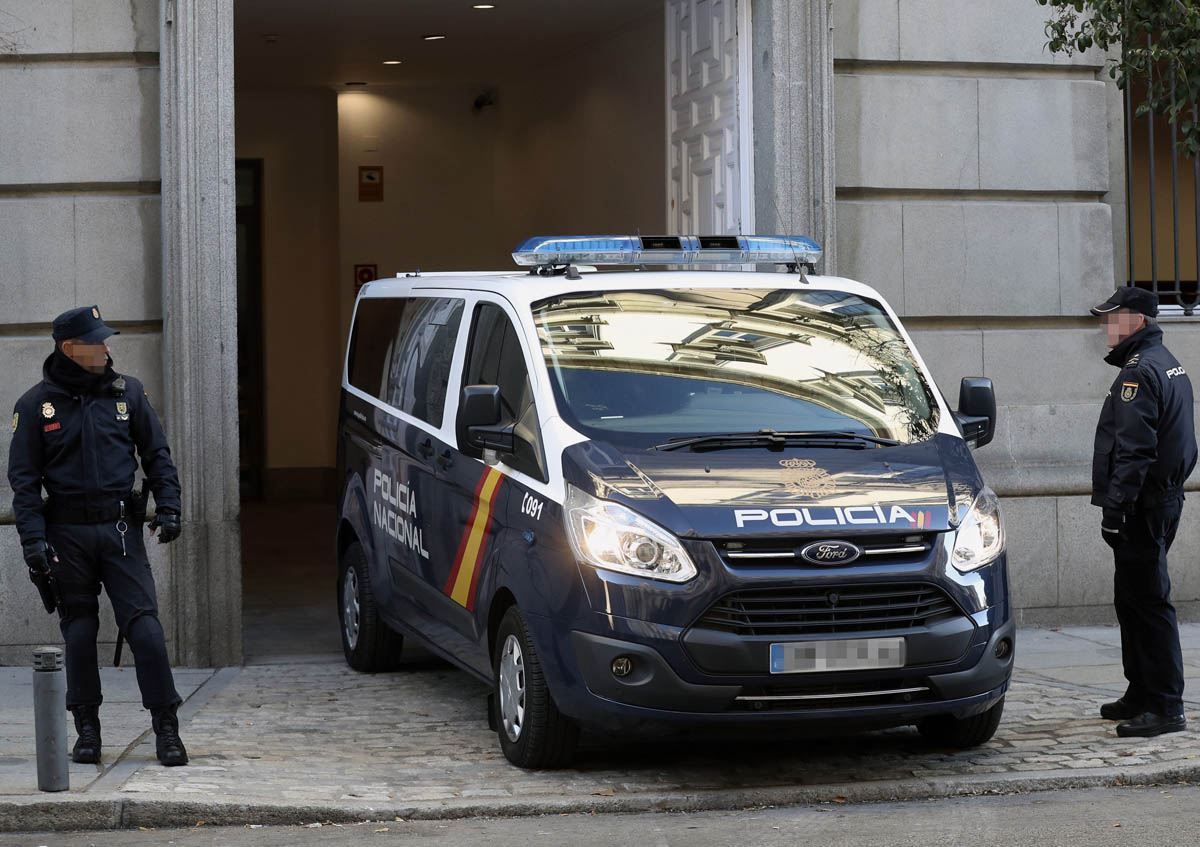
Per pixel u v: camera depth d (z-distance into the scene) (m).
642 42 13.66
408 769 6.67
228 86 9.17
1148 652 7.18
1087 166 10.68
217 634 9.24
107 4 9.29
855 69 10.38
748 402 6.82
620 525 6.09
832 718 6.07
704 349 7.04
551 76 16.20
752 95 10.37
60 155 9.33
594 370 6.85
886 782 6.36
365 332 9.44
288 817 5.95
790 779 6.47
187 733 7.38
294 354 18.56
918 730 7.33
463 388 7.27
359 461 9.01
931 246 10.45
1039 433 10.49
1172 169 10.77
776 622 6.03
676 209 11.90
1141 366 7.02
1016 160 10.58
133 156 9.35
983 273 10.52
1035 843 5.50
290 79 17.42
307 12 13.62
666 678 5.97
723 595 5.98
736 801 6.17
